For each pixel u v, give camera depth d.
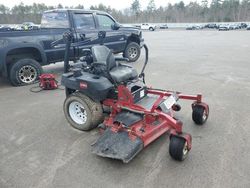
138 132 3.46
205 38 22.86
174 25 57.25
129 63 9.99
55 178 3.14
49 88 6.69
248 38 22.23
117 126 3.59
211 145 3.75
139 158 3.47
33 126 4.55
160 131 3.70
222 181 3.02
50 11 8.32
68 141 3.99
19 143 3.97
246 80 7.19
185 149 3.31
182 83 6.94
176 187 2.93
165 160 3.42
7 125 4.62
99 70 4.27
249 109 5.04
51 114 5.06
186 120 4.55
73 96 4.17
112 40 9.25
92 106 4.04
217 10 80.00
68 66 4.65
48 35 7.47
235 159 3.42
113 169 3.27
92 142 3.93
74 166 3.36
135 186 2.97
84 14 8.32
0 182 3.08
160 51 13.58
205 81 7.11
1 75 7.68
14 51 7.05
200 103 4.25
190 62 10.09
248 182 3.00
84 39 8.17
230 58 10.99
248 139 3.91
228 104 5.30
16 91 6.63
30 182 3.08
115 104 4.04
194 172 3.18
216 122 4.47
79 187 2.98
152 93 4.48
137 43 10.40
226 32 34.03
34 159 3.54
